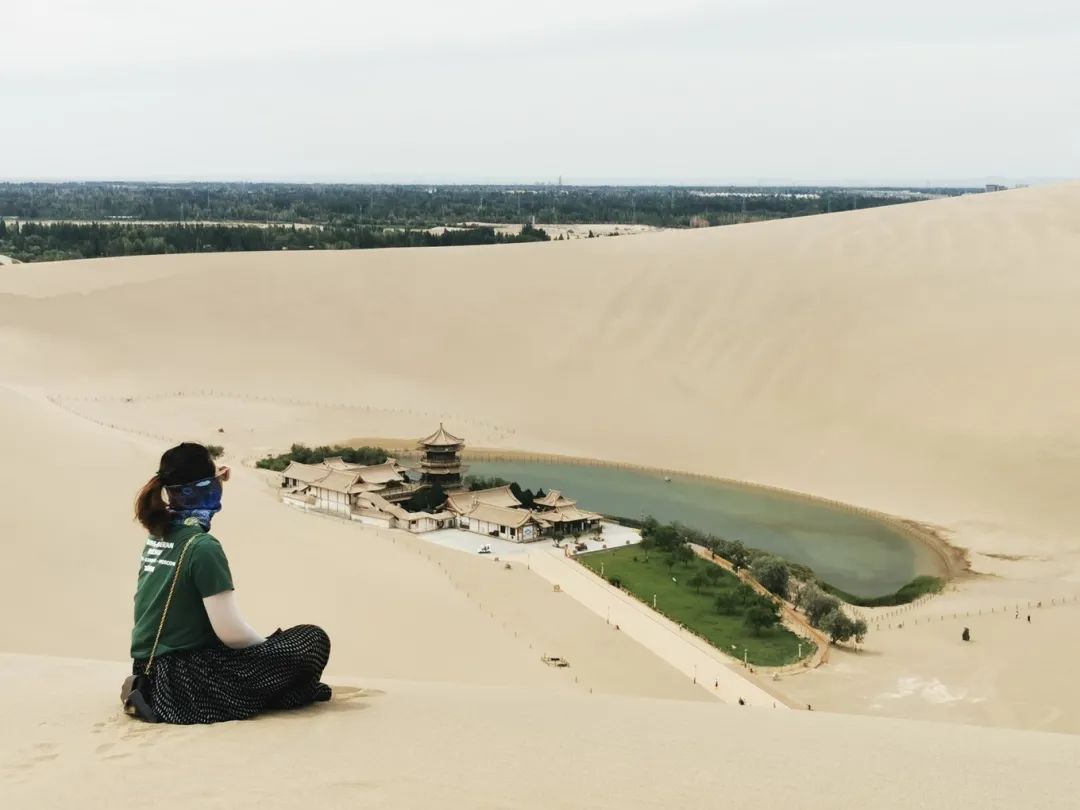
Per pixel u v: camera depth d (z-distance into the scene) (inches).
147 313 4060.0
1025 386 3056.1
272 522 1685.5
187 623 311.1
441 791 235.9
